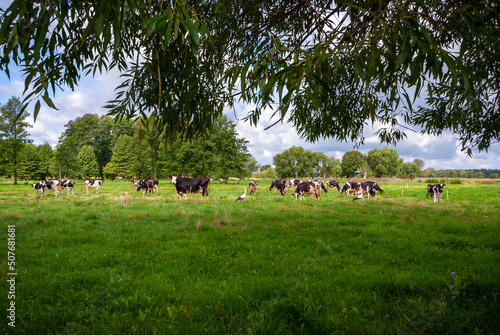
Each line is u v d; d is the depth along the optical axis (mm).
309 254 5633
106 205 15344
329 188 44844
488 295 3129
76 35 2086
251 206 15398
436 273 4227
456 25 1942
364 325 2693
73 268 4875
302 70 1487
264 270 4652
